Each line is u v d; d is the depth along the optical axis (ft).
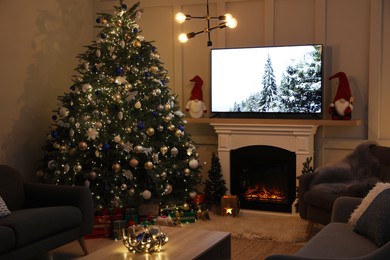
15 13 18.49
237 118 20.30
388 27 18.35
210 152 21.58
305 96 19.19
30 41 19.27
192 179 18.93
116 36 18.29
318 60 18.90
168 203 18.47
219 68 20.52
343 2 19.06
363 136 19.02
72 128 17.25
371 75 18.60
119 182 17.49
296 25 19.88
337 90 18.72
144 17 22.44
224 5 20.93
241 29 20.79
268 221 18.35
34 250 12.82
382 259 8.00
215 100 20.65
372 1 18.44
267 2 20.12
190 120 20.48
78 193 14.60
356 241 10.14
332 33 19.29
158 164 17.85
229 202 19.26
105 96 17.71
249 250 15.10
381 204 9.96
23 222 12.43
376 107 18.56
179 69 21.91
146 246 10.37
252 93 20.02
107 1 22.91
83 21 22.47
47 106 20.22
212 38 21.33
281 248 15.33
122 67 18.11
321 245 9.91
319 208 15.30
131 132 17.61
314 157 19.71
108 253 10.48
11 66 18.34
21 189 15.06
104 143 16.99
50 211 13.46
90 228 14.85
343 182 16.03
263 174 19.77
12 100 18.39
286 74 19.42
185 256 10.22
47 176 17.70
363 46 18.85
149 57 18.57
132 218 17.11
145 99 18.02
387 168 15.24
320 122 18.37
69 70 21.58
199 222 18.35
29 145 19.22
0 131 17.83
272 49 19.57
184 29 21.80
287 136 19.10
